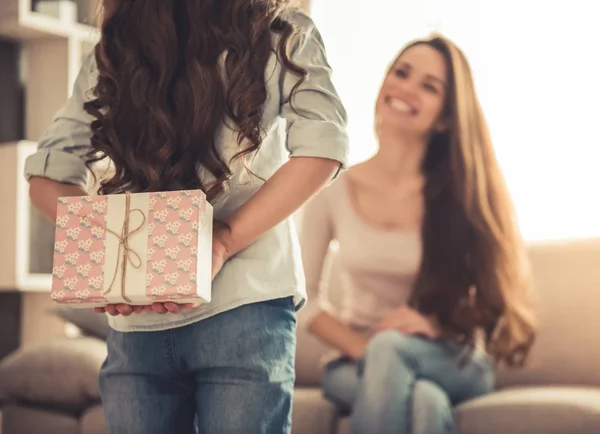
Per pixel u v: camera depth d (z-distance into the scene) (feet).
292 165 3.55
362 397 7.24
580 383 8.41
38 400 8.43
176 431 3.74
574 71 10.77
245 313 3.54
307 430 7.84
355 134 11.93
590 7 10.76
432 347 7.69
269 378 3.52
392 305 8.73
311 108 3.59
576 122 10.69
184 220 3.36
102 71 3.75
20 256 10.49
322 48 3.78
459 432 7.22
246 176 3.65
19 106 11.60
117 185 3.64
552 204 10.68
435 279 8.51
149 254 3.37
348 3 12.09
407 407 7.20
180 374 3.67
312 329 8.63
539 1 11.01
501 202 8.87
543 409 6.88
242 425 3.49
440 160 8.98
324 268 9.44
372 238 8.82
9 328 11.50
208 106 3.49
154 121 3.54
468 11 11.39
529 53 11.01
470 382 7.81
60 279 3.44
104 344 8.96
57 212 3.51
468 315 8.30
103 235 3.43
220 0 3.59
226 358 3.52
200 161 3.49
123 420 3.71
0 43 11.41
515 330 8.45
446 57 9.25
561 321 8.62
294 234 3.85
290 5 3.72
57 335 11.33
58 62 11.47
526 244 9.11
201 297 3.35
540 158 10.80
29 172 3.99
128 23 3.70
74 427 8.31
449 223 8.73
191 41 3.54
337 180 9.13
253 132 3.48
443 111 9.09
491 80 11.16
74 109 4.06
